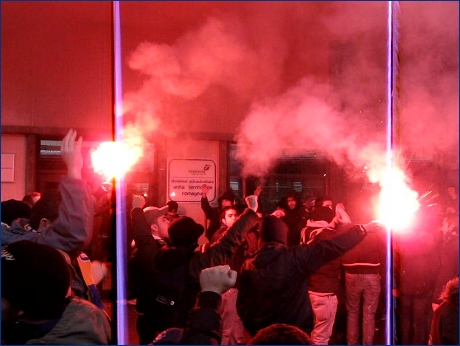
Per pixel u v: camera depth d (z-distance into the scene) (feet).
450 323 10.16
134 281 12.37
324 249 11.02
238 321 16.37
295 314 11.19
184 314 10.79
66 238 7.88
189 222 11.25
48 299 6.18
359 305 17.87
